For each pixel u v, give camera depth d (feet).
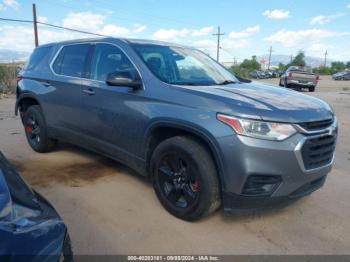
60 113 15.93
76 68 15.19
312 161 10.16
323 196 13.56
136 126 12.04
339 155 19.43
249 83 14.08
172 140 11.01
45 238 5.65
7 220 5.42
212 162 10.23
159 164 11.54
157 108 11.27
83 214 11.52
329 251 9.82
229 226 10.96
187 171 10.77
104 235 10.25
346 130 26.58
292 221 11.46
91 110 14.02
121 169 15.85
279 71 250.57
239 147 9.50
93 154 18.06
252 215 11.69
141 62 12.47
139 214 11.60
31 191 6.76
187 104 10.61
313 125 10.11
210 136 9.87
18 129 24.75
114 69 13.30
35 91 17.21
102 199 12.71
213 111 10.01
